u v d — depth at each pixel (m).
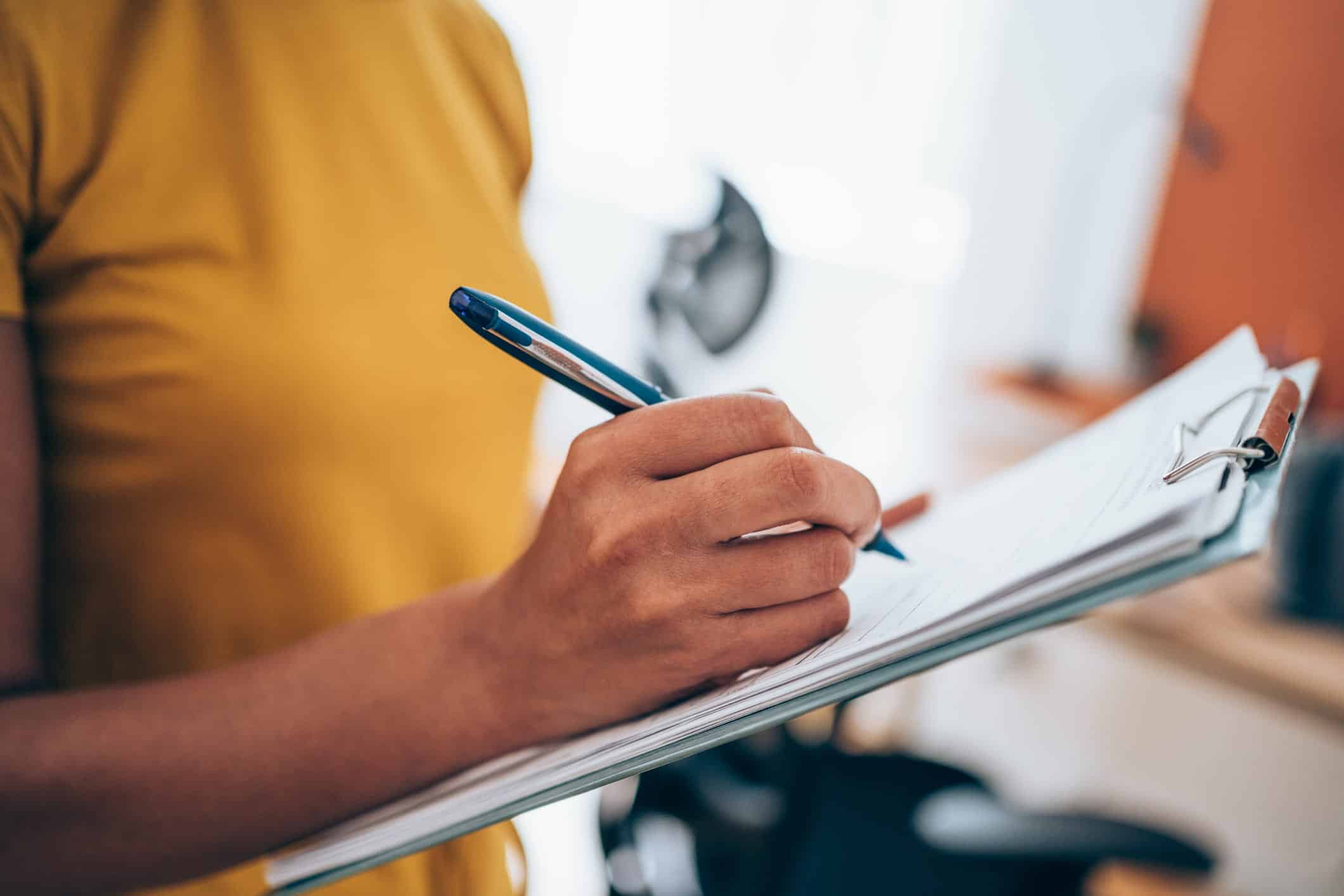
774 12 2.17
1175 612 1.23
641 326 1.10
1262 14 1.84
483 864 0.46
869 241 2.43
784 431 0.30
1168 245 2.02
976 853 0.75
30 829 0.30
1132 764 1.58
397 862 0.43
